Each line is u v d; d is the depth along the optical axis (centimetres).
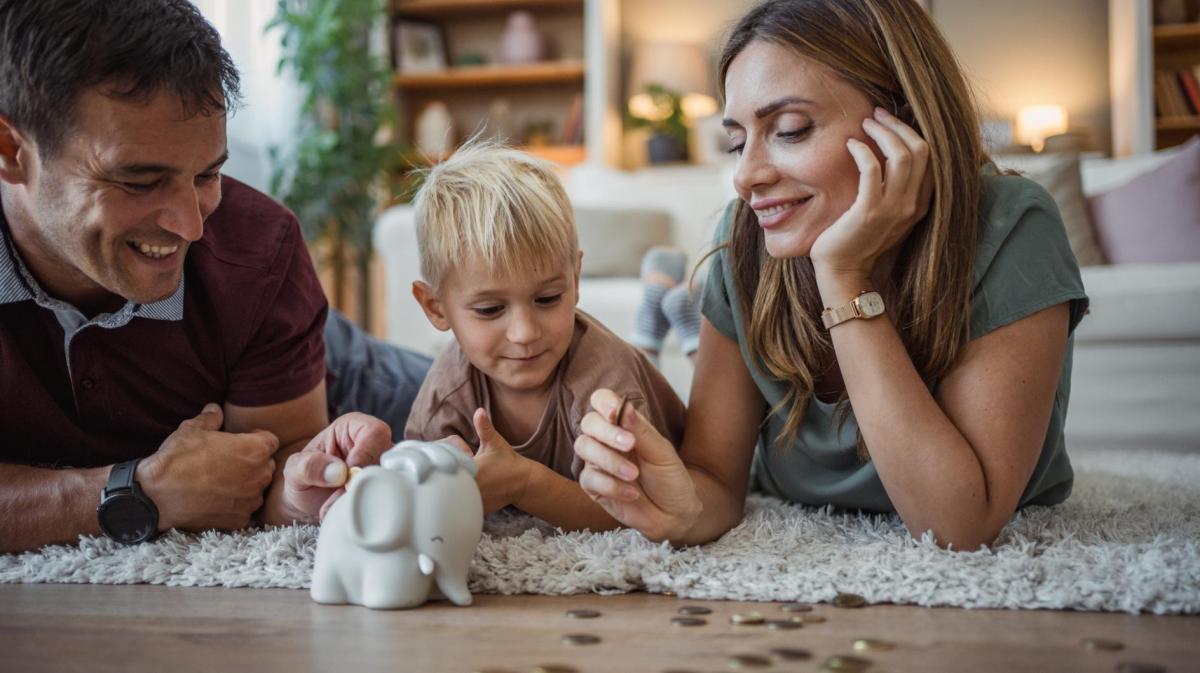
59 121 105
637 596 101
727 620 90
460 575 97
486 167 128
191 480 123
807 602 97
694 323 223
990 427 110
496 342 124
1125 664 73
